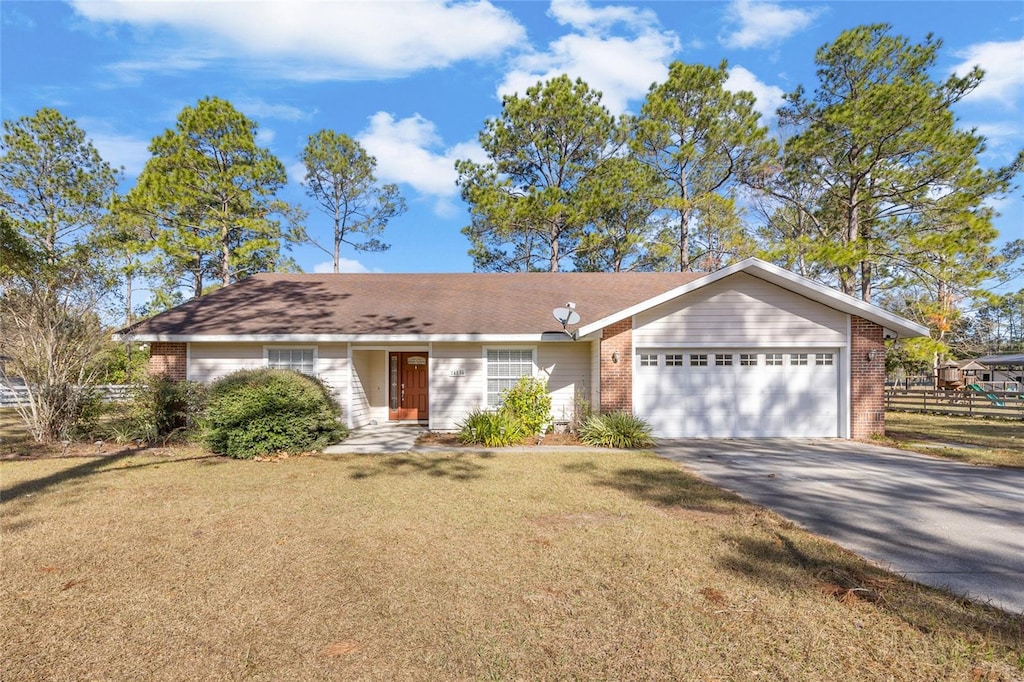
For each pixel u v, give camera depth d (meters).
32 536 5.58
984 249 19.16
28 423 11.95
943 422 17.70
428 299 16.14
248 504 6.88
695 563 4.82
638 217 27.62
